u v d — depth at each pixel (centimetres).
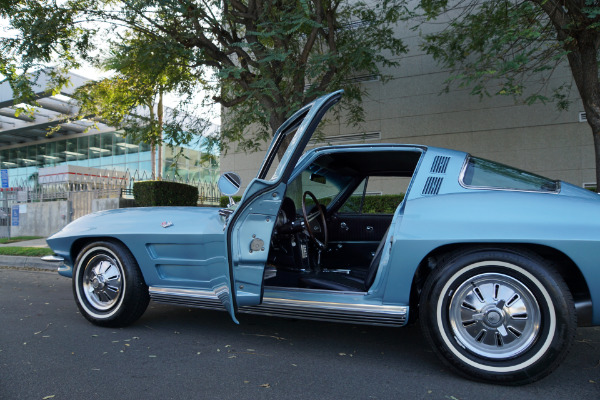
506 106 1153
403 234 268
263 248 288
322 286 312
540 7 636
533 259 242
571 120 1091
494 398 237
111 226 366
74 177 1603
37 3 812
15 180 3022
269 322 397
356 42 862
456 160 292
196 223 339
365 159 365
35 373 273
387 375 270
